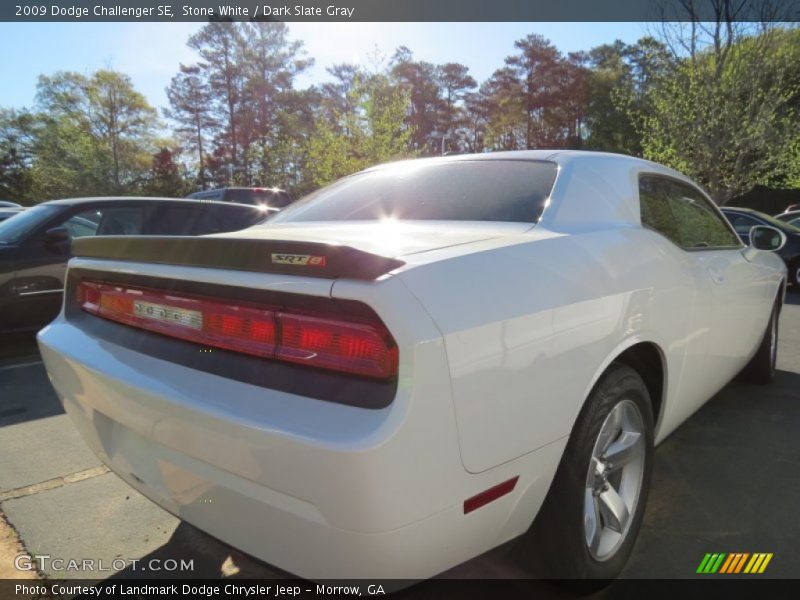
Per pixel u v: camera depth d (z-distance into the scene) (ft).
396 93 54.19
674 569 7.47
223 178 194.49
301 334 4.99
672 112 57.06
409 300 4.69
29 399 14.52
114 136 186.80
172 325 6.10
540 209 7.31
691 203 10.34
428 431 4.59
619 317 6.65
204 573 7.67
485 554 5.94
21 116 190.70
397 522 4.56
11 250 18.24
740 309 10.55
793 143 54.75
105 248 6.97
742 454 10.69
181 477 5.71
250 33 193.77
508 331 5.28
